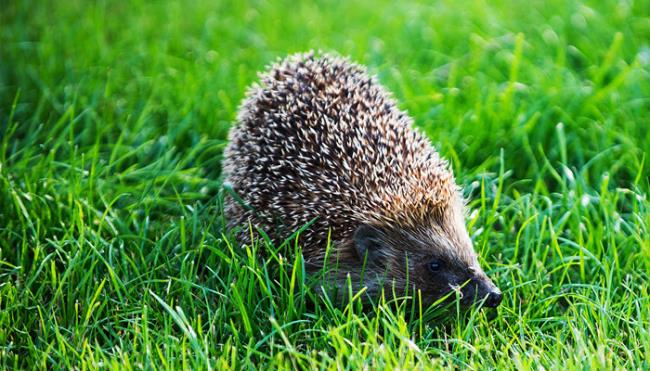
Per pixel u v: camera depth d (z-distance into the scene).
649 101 9.81
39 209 8.32
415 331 7.14
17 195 8.21
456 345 6.70
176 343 6.58
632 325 7.00
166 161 9.22
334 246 7.70
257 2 13.62
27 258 7.92
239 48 11.98
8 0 13.35
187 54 11.82
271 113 8.20
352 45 11.69
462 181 8.75
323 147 7.81
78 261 7.41
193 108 10.09
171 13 13.12
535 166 8.97
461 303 7.34
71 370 6.34
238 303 6.81
